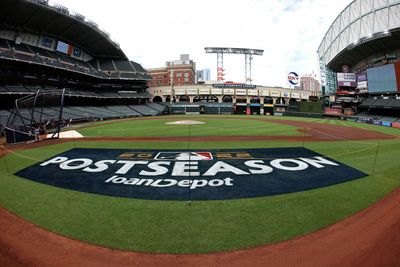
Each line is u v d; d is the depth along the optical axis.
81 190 8.98
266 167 12.02
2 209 7.52
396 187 9.33
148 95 77.12
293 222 6.65
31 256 5.32
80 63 61.47
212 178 10.27
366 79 57.12
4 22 46.75
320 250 5.44
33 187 9.34
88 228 6.36
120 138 22.38
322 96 79.06
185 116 64.06
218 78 94.19
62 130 29.34
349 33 63.12
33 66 47.62
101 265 5.00
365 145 18.98
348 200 8.12
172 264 4.98
